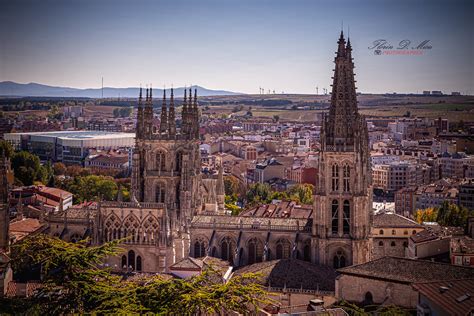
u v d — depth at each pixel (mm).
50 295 112688
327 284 191250
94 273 117188
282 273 197125
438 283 150000
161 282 115125
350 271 180500
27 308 110875
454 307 134750
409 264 178000
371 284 176500
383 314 155375
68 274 115000
